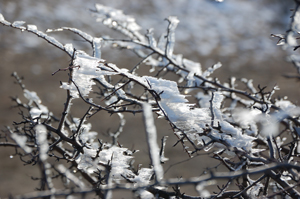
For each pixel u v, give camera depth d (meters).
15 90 21.27
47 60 26.42
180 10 37.88
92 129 16.31
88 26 31.17
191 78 4.18
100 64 2.95
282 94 19.89
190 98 7.30
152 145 1.72
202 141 2.75
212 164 12.70
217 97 3.28
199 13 38.09
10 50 26.89
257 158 2.52
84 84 2.82
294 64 4.36
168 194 2.83
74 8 33.62
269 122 2.77
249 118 2.98
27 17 31.08
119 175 2.88
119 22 5.09
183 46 31.83
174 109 2.71
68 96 2.88
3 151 14.61
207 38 33.59
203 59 29.83
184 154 13.67
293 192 2.60
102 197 2.78
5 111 17.59
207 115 2.77
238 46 32.34
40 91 21.48
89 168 2.90
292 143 3.05
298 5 1.97
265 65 28.48
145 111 1.74
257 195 3.04
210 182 2.01
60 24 31.12
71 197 1.89
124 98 2.93
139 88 15.94
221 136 2.56
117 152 3.01
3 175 12.88
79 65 2.82
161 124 16.52
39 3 33.25
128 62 26.08
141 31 31.98
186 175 12.05
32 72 24.33
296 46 2.76
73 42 28.33
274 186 3.62
